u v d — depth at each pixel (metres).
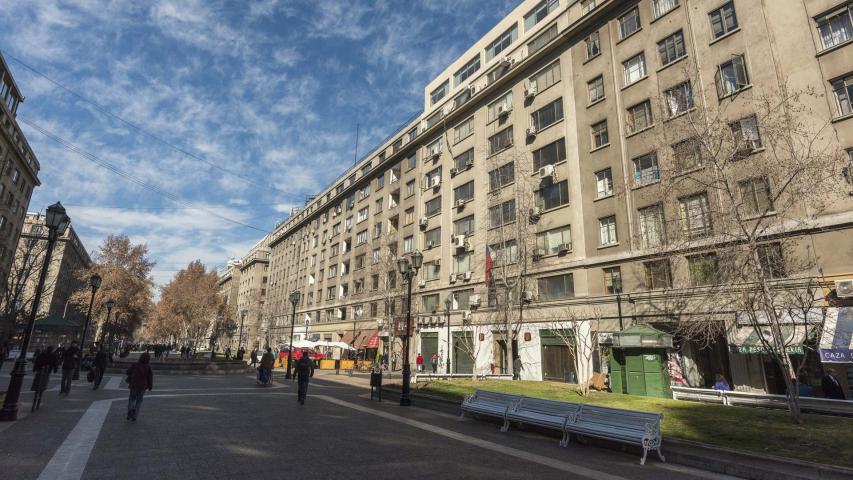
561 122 28.14
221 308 74.00
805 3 18.23
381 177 50.22
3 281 45.75
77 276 48.12
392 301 40.91
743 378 17.80
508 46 34.41
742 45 19.73
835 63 17.09
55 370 24.06
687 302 19.00
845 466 6.83
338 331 52.72
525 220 27.88
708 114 17.19
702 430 9.36
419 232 40.81
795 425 9.38
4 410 9.73
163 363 27.97
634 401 12.95
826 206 16.08
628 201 23.11
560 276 26.34
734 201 12.44
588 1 28.22
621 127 24.25
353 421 11.35
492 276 30.22
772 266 16.12
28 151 50.84
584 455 8.59
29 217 73.50
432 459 7.54
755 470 7.31
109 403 13.07
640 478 7.03
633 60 24.64
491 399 12.20
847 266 15.55
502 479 6.50
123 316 50.84
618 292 22.86
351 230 54.88
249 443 8.19
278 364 43.31
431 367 36.00
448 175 38.31
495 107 34.34
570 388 16.86
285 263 76.75
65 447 7.42
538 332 26.59
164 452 7.30
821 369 16.19
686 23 22.16
